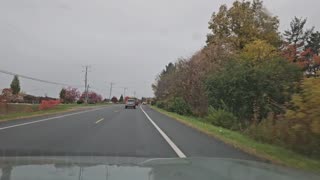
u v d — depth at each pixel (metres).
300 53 46.03
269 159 12.78
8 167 5.07
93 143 15.72
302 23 76.00
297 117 13.24
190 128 25.33
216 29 59.59
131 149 14.23
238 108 30.80
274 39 57.88
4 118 30.16
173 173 4.98
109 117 36.03
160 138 18.39
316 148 13.52
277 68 29.72
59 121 28.59
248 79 29.78
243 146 15.74
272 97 28.70
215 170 5.43
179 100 52.72
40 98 103.38
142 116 40.28
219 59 48.19
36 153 12.41
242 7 58.50
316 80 12.98
